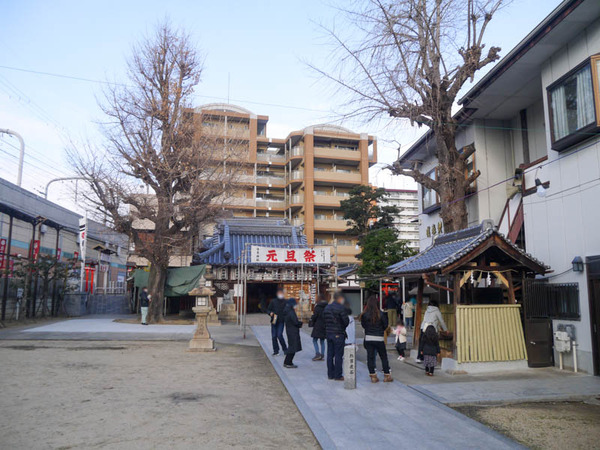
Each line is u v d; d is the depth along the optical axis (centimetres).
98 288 3469
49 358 1103
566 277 1036
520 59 1175
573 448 538
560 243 1062
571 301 1001
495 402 739
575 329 991
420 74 1312
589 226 972
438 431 577
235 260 2531
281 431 577
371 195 3750
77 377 875
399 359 1136
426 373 947
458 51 1287
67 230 2852
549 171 1112
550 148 1112
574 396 773
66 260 2556
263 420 622
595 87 946
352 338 1330
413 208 7300
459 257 965
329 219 4872
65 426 569
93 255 3381
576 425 625
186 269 2331
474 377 924
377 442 532
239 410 668
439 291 1412
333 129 5041
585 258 975
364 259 2573
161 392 764
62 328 1817
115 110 1952
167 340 1529
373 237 2634
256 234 2752
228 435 551
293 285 2622
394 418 632
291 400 743
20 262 2122
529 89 1406
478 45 1259
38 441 512
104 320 2311
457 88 1307
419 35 1296
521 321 1045
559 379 899
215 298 2481
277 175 5156
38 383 813
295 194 5025
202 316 1294
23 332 1638
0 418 597
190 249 2958
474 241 984
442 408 688
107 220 2066
